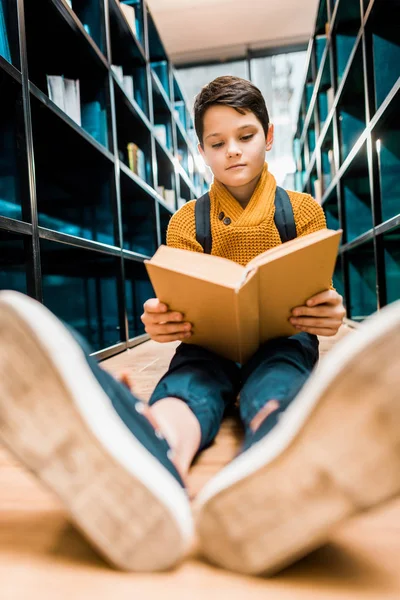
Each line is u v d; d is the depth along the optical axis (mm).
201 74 5156
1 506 415
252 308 523
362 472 244
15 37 1082
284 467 255
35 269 1097
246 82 740
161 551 282
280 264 483
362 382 234
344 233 2348
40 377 261
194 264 508
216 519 279
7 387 265
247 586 276
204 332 595
